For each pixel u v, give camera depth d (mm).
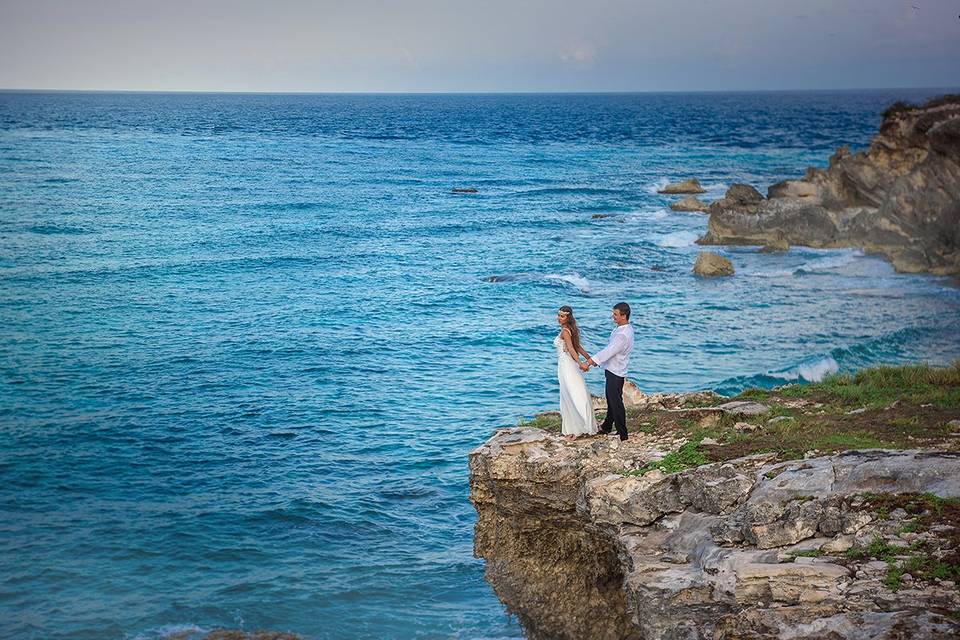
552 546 12984
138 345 30875
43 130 139500
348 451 21969
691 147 133875
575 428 12445
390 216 65875
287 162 103250
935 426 11703
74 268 43781
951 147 47938
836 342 32094
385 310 37562
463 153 122375
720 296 40594
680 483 10453
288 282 42750
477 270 46750
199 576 15625
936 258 47125
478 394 26891
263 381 27438
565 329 12391
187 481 19828
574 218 66188
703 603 8375
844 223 53719
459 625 14141
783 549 8695
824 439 11359
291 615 14391
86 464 20516
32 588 14945
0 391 25281
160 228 56750
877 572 7789
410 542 17234
